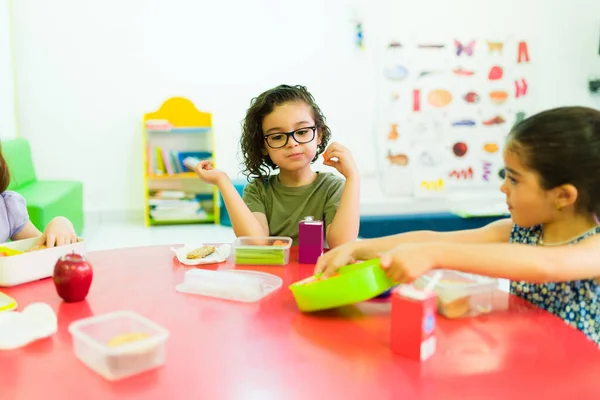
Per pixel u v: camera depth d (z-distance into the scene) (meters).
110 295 0.86
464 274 0.85
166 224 3.83
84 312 0.78
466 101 4.15
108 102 3.78
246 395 0.55
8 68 3.46
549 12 4.16
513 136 0.84
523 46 4.16
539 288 0.92
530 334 0.71
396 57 4.02
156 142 3.90
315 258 1.06
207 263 1.05
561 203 0.82
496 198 4.24
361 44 3.96
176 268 1.02
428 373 0.59
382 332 0.71
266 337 0.69
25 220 1.30
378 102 4.05
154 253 1.13
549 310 0.91
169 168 3.80
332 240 1.23
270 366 0.61
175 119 3.80
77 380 0.58
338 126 4.03
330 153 1.26
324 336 0.70
